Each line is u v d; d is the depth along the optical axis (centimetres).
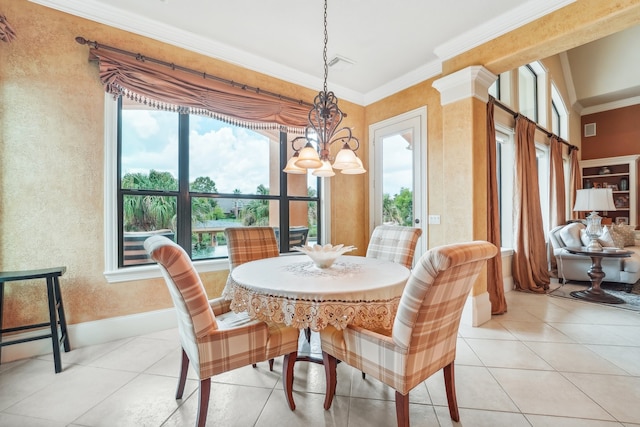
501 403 158
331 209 377
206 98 267
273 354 148
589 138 652
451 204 279
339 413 151
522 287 390
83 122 224
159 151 266
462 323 272
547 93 519
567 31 212
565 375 185
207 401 134
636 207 581
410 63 316
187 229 279
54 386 174
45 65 211
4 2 199
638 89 561
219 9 232
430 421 144
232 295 154
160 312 255
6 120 200
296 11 235
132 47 242
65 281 219
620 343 230
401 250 230
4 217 200
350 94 387
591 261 398
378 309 135
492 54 254
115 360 204
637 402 158
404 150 354
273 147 338
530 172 410
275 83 324
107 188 233
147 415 149
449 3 225
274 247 254
